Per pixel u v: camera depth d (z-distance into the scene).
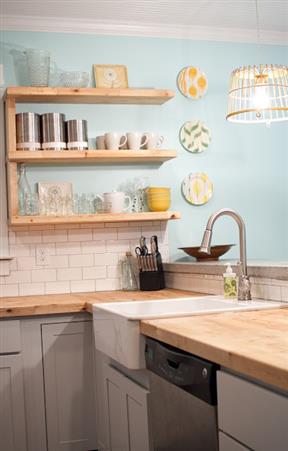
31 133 4.09
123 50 4.52
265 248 4.78
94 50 4.46
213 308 2.84
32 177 4.30
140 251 4.21
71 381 3.60
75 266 4.36
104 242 4.41
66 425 3.60
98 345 3.14
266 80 3.64
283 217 4.82
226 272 3.06
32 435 3.56
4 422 3.52
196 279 3.77
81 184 4.39
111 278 4.41
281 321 2.28
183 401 2.09
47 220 4.05
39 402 3.56
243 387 1.68
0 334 3.51
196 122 4.64
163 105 4.59
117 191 4.45
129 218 4.19
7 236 4.24
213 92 4.70
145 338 2.54
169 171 4.58
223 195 4.70
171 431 2.23
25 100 4.25
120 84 4.45
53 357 3.58
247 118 4.75
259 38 4.81
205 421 1.93
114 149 4.22
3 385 3.52
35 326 3.56
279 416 1.51
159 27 4.57
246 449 1.67
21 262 4.27
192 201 4.60
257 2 4.21
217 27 4.68
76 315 3.61
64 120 4.18
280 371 1.44
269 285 2.88
